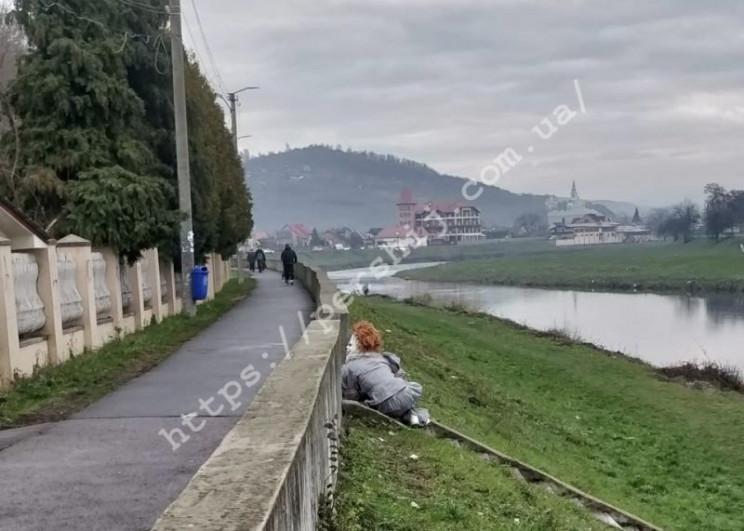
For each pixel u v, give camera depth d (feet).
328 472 21.22
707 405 80.23
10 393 33.94
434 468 30.48
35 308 40.09
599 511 38.60
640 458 58.23
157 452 24.31
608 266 252.62
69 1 67.77
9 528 17.69
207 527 10.37
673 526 42.68
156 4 77.10
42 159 65.41
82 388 35.99
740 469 57.57
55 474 21.97
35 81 65.92
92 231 56.34
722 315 163.02
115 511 18.76
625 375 93.35
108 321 52.24
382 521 21.95
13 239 40.37
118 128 69.15
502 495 30.60
